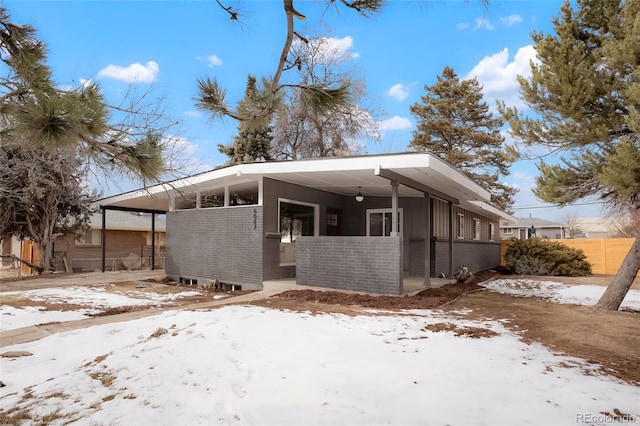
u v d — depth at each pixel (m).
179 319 6.02
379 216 13.84
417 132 28.97
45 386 3.67
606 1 8.81
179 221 13.00
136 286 11.53
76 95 2.49
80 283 12.30
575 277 15.27
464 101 28.47
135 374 3.83
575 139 9.04
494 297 9.51
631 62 8.04
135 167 2.80
